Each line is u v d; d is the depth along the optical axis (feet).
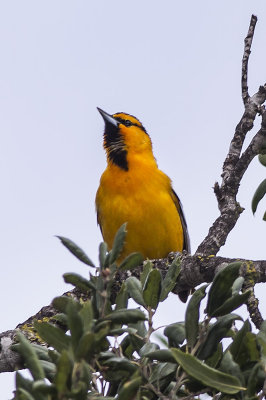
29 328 31.96
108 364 19.83
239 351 20.26
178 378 19.58
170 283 22.21
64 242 19.61
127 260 21.13
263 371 19.65
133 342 22.25
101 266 19.25
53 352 18.58
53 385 15.67
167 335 20.43
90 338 15.99
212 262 33.76
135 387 16.44
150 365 20.74
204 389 19.94
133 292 22.13
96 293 19.49
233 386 17.58
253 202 28.81
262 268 30.63
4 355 30.63
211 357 20.30
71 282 20.22
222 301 19.71
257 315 29.76
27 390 16.67
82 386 15.88
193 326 19.69
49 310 33.04
